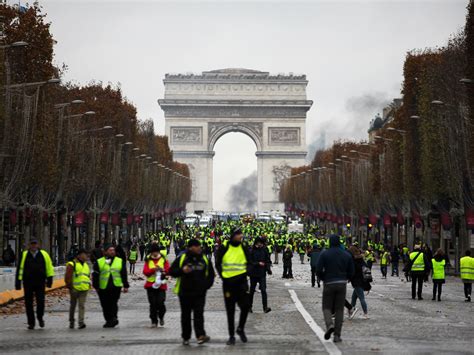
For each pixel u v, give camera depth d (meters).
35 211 118.94
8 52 100.50
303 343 40.78
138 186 197.38
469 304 67.94
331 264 41.84
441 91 116.44
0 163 92.50
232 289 40.88
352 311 54.31
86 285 48.22
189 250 40.28
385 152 171.25
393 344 40.62
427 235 141.62
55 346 40.09
